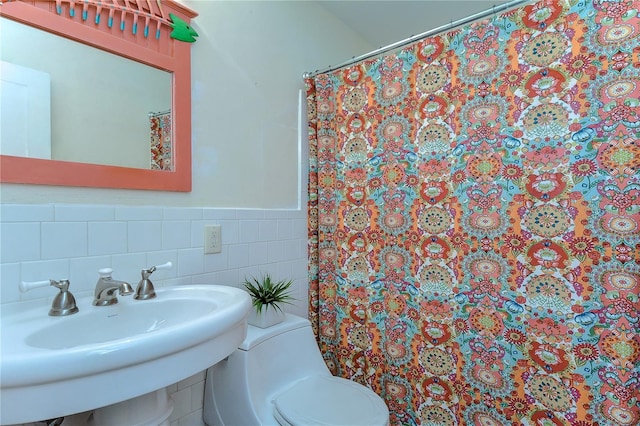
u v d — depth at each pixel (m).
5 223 0.83
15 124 0.86
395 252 1.43
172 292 1.06
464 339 1.25
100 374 0.58
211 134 1.30
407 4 1.79
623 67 0.95
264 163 1.51
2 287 0.83
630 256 0.95
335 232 1.63
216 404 1.22
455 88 1.25
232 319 0.79
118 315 0.91
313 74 1.68
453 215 1.26
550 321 1.07
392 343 1.44
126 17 1.06
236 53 1.40
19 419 0.54
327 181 1.65
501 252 1.16
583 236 1.01
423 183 1.34
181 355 0.68
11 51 0.86
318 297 1.71
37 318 0.81
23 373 0.53
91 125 0.99
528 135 1.10
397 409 1.42
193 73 1.24
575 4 1.02
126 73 1.07
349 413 1.10
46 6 0.91
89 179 0.97
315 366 1.39
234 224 1.37
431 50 1.31
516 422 1.14
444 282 1.29
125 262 1.05
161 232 1.14
